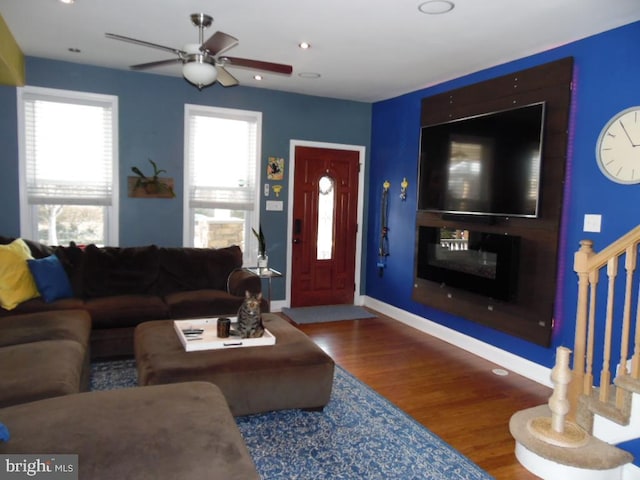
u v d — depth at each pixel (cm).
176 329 307
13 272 344
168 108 480
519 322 366
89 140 458
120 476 140
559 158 334
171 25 332
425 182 459
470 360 402
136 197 475
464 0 271
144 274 412
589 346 257
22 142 429
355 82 472
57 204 450
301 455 243
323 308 566
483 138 389
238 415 261
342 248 583
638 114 286
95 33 356
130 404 183
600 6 272
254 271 456
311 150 552
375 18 304
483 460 247
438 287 453
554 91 338
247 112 515
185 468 147
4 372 212
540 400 324
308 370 272
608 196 305
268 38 348
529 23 301
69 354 244
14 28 348
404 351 422
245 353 271
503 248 370
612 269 243
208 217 515
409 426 279
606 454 229
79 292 391
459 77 438
